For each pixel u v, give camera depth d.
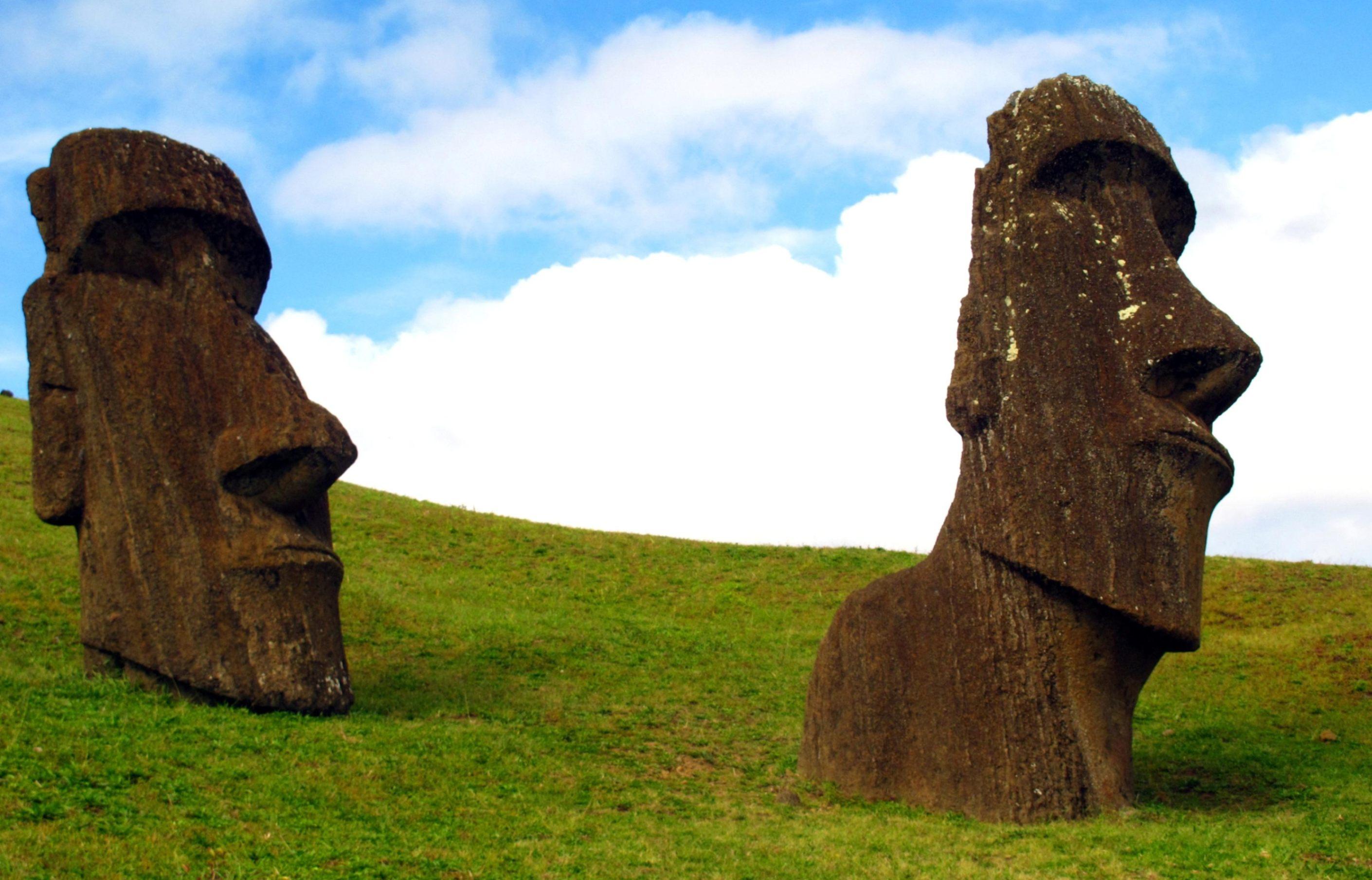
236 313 14.63
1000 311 13.20
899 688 13.43
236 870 8.98
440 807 11.28
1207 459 12.43
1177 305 12.55
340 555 26.42
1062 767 12.35
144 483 14.06
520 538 29.98
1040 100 13.43
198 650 13.69
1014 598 12.71
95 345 14.29
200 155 14.91
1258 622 23.67
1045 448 12.68
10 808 9.29
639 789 13.09
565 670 19.14
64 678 13.91
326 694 14.12
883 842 11.34
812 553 30.03
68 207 14.51
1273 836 11.34
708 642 22.20
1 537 21.23
